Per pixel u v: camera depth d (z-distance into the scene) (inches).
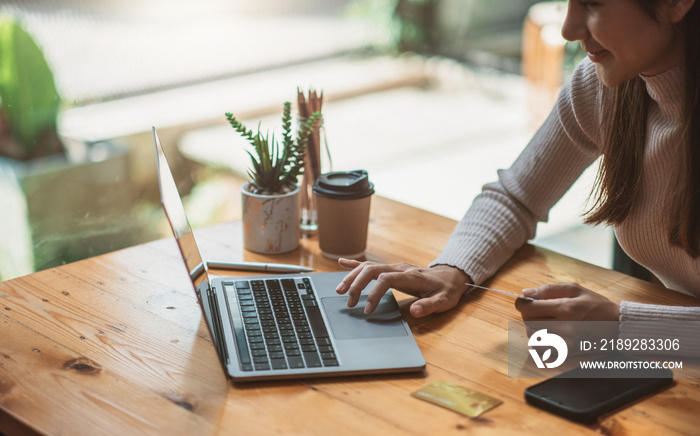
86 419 35.2
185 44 211.9
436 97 245.9
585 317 43.9
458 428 34.7
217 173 166.2
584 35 41.3
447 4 267.0
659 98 44.7
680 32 41.6
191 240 41.9
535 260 54.5
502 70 259.1
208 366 40.0
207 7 215.5
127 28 188.9
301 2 244.8
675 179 45.8
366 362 39.6
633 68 41.3
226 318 43.5
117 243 117.1
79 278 50.9
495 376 39.4
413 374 39.5
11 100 130.0
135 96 195.0
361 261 54.0
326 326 43.2
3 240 107.7
